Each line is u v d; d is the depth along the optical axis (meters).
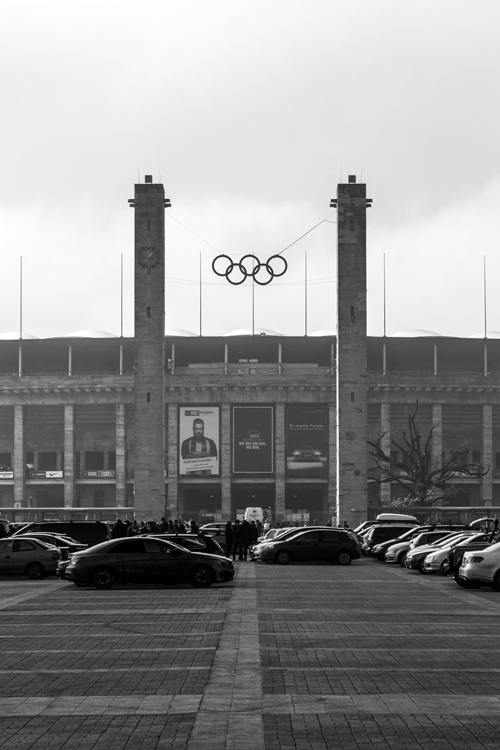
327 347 192.62
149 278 130.75
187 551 57.19
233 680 24.47
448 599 48.25
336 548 85.25
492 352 196.62
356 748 17.77
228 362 193.75
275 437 185.75
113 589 56.06
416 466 154.62
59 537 75.69
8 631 35.31
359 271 131.75
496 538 65.19
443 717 20.22
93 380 188.25
